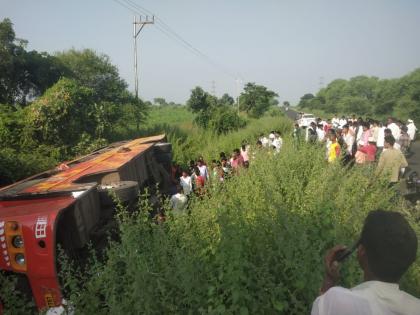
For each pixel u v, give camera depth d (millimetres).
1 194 5609
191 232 4695
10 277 4762
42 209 4902
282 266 3797
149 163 11086
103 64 24328
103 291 3785
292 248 3607
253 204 5559
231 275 3529
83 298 3758
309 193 5527
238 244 3752
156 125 25031
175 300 3580
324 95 98875
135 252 3840
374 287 1706
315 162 8023
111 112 16641
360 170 6734
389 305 1662
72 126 14469
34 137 13602
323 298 1741
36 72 20188
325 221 4379
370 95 86750
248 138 23734
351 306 1644
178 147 19047
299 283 3424
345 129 14039
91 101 15984
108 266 3945
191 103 31031
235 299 3348
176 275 3592
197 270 3779
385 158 8469
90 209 5926
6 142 12672
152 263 3947
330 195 5305
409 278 3689
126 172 8328
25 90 20641
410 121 21312
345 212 4945
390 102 44406
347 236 4238
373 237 1742
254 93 45719
